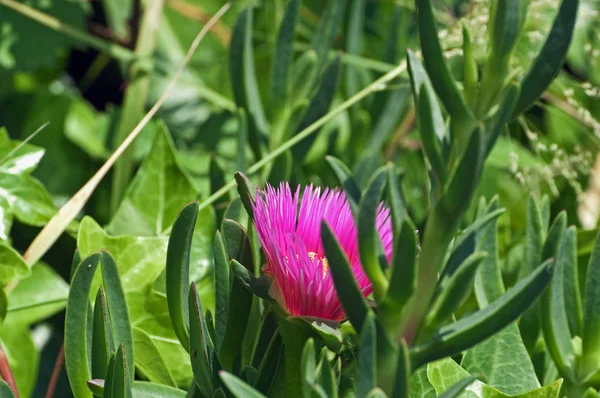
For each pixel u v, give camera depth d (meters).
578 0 0.84
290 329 0.88
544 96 1.63
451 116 0.84
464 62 0.85
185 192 1.30
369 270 0.83
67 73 2.23
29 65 1.86
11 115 1.92
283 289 0.88
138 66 1.62
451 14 1.83
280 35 1.39
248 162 1.74
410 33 1.96
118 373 0.88
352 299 0.82
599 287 0.99
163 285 1.14
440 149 0.84
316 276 0.86
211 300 1.19
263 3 2.05
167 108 2.01
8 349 1.37
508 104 0.83
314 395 0.82
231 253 0.90
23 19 1.88
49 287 1.37
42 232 1.16
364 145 1.71
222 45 2.11
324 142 1.83
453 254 0.87
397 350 0.83
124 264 1.15
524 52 1.54
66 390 1.63
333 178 1.67
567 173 1.47
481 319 0.83
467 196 0.82
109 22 2.06
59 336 1.69
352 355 0.94
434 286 0.84
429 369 1.02
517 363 1.03
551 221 1.57
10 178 1.21
